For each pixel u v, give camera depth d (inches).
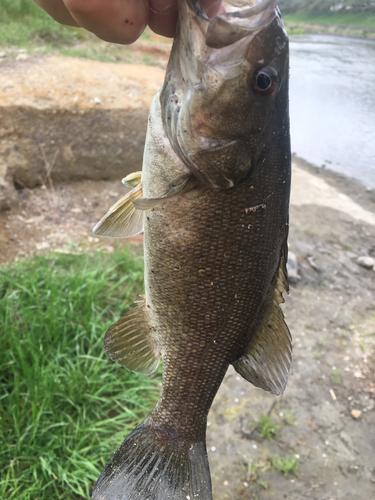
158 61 59.6
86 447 18.2
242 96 8.1
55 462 17.3
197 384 11.1
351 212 46.7
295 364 26.3
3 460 16.9
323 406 23.6
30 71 40.8
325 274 35.7
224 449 20.7
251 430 21.8
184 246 9.4
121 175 41.4
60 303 23.9
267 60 8.1
